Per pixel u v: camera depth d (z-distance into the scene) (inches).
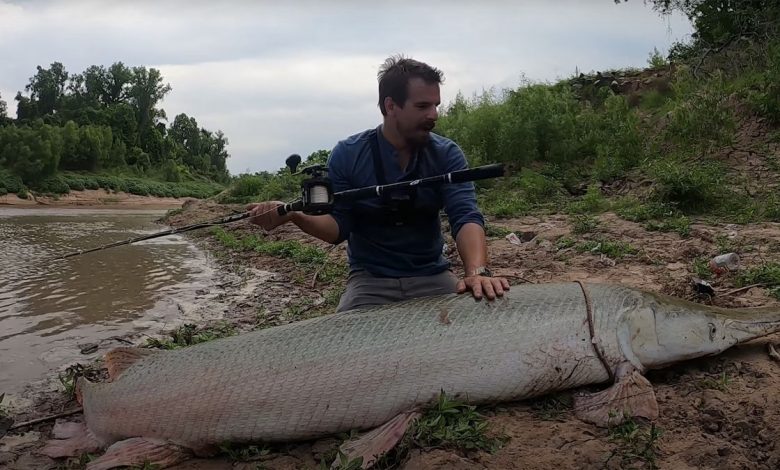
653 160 220.2
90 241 249.1
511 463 53.7
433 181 68.7
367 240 77.2
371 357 61.1
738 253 114.6
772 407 58.2
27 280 158.6
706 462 52.2
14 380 90.0
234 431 61.6
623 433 56.3
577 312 64.2
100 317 122.7
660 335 65.1
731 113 226.1
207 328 111.6
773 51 251.9
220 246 219.5
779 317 70.2
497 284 65.8
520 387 62.0
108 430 66.2
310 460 59.4
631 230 143.6
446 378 60.8
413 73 69.6
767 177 184.5
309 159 385.1
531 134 260.4
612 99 281.3
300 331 64.6
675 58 342.0
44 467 65.6
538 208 201.5
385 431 58.0
